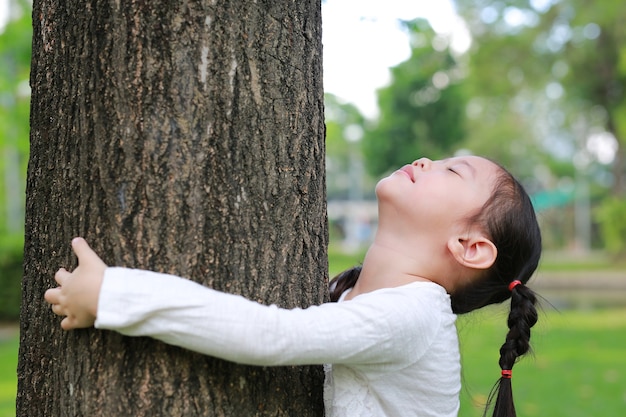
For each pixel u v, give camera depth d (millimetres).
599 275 18359
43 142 1732
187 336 1482
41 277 1736
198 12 1632
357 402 1761
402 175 2010
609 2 19938
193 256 1625
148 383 1587
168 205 1617
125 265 1605
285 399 1724
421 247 1948
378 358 1678
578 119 24812
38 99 1756
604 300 14273
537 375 6629
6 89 12398
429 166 2035
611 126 23297
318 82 1846
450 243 1942
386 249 1963
